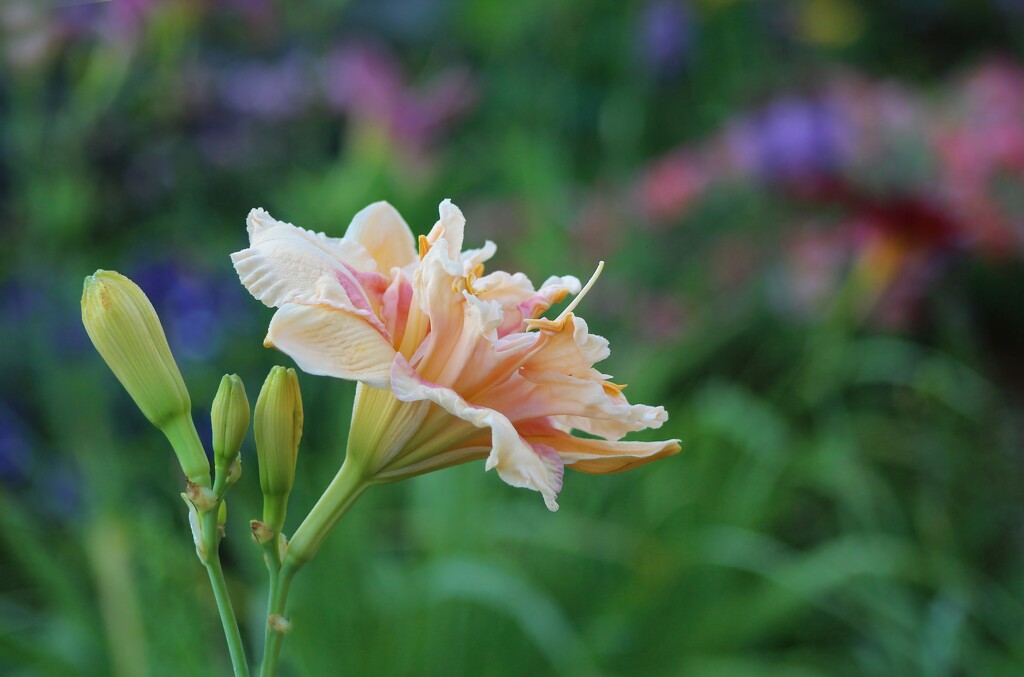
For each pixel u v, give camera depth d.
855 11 2.45
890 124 1.69
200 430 1.40
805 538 1.61
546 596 1.21
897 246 1.45
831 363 1.49
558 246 1.58
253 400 1.40
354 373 0.61
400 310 0.65
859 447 1.58
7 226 1.50
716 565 1.30
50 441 1.43
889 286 1.55
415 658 1.08
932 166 1.64
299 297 0.62
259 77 1.78
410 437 0.64
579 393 0.64
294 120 1.77
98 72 1.38
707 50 2.29
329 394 1.41
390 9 2.52
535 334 0.64
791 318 1.75
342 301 0.62
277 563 0.64
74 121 1.41
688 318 1.65
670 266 1.88
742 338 1.82
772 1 2.39
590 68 2.31
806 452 1.43
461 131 2.19
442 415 0.63
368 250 0.68
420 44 2.50
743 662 1.22
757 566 1.27
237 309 1.50
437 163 1.78
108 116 1.60
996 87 1.83
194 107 1.72
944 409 1.67
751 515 1.37
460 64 2.42
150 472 1.35
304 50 1.93
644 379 1.45
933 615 1.23
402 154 1.69
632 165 2.08
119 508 1.06
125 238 1.62
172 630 0.97
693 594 1.29
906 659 1.25
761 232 1.89
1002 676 1.27
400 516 1.31
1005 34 2.58
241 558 1.15
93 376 1.26
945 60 2.63
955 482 1.60
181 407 0.64
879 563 1.25
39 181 1.38
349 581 1.07
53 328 1.36
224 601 0.63
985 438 1.65
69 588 1.08
